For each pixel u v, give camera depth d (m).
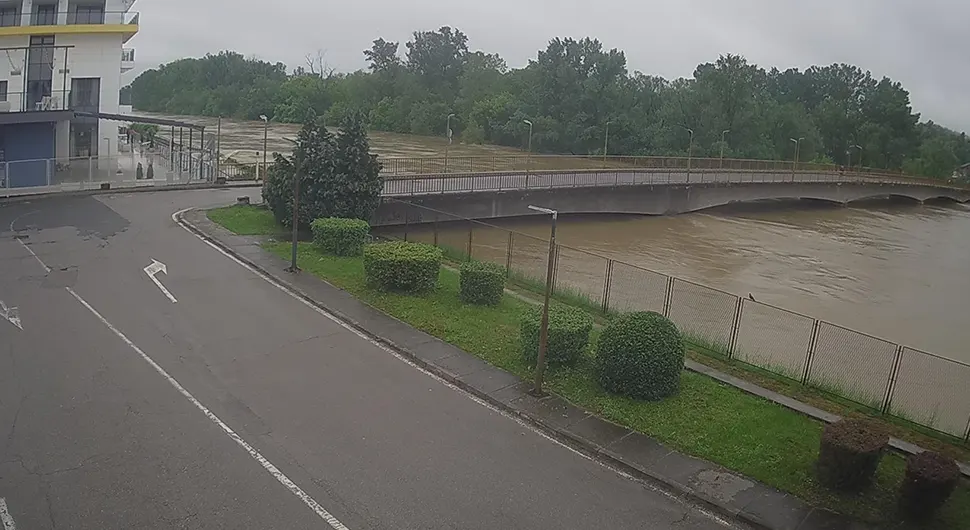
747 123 100.19
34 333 18.14
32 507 11.23
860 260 45.78
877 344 25.28
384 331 19.81
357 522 11.38
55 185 37.00
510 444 14.21
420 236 39.44
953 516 12.35
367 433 14.23
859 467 12.63
